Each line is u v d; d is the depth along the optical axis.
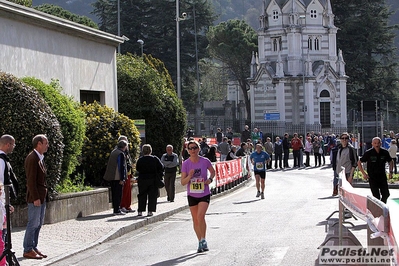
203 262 14.01
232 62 105.31
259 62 92.50
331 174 46.16
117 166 22.11
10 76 19.78
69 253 15.55
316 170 51.44
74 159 23.11
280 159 55.25
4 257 12.90
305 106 80.50
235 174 37.06
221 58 105.31
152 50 94.12
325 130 89.81
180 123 39.16
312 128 87.81
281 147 55.16
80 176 25.33
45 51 25.72
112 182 22.23
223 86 134.88
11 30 23.39
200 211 15.47
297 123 89.62
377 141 21.00
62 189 22.36
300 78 89.62
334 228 13.62
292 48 90.25
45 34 25.72
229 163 35.12
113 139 26.11
